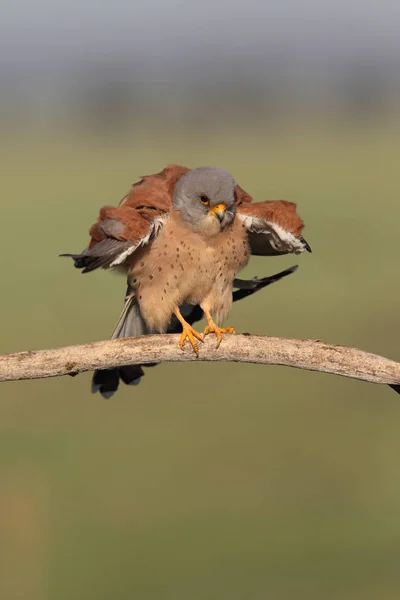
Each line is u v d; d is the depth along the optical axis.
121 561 11.02
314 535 11.34
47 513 11.92
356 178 47.06
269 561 11.02
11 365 6.54
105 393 8.27
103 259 7.25
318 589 10.17
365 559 11.05
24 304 22.31
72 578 10.55
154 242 7.70
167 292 7.84
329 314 21.16
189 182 7.64
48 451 13.64
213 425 14.74
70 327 19.97
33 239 30.95
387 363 6.62
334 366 6.70
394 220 33.75
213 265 7.78
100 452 13.73
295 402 15.85
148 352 6.89
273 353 6.86
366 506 12.23
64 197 42.41
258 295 23.23
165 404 15.80
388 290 23.30
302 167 52.47
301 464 13.33
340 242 29.67
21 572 10.79
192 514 11.98
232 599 10.22
